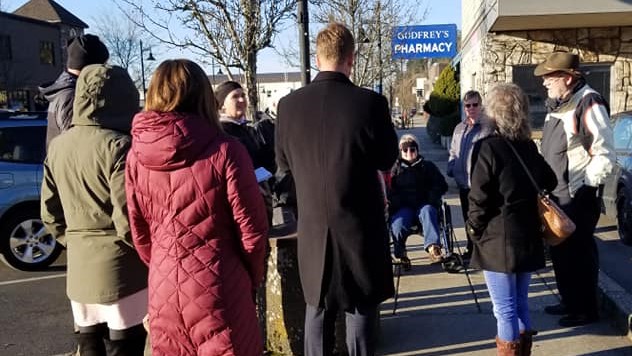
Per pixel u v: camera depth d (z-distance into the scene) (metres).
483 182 3.54
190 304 2.73
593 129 4.40
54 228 3.49
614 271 6.70
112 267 3.20
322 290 3.24
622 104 12.05
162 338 2.81
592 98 4.46
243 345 2.83
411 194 6.26
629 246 7.79
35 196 7.58
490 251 3.62
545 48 12.15
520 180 3.54
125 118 3.26
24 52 39.69
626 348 4.28
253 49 7.51
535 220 3.63
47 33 42.19
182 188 2.71
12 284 7.03
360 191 3.20
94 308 3.33
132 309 3.28
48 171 3.35
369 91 3.25
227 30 7.45
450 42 15.59
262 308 4.32
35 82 40.50
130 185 2.85
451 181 13.53
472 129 6.25
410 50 15.64
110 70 3.21
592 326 4.68
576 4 10.21
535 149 3.65
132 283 3.24
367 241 3.21
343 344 4.18
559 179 4.61
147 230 2.95
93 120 3.18
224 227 2.79
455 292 5.55
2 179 7.43
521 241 3.58
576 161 4.54
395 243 6.16
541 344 4.40
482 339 4.52
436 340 4.54
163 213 2.76
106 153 3.10
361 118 3.16
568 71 4.56
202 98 2.81
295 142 3.27
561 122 4.60
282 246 4.18
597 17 10.67
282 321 4.25
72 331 5.41
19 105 38.88
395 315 5.07
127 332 3.28
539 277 5.90
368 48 15.66
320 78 3.30
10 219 7.52
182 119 2.71
